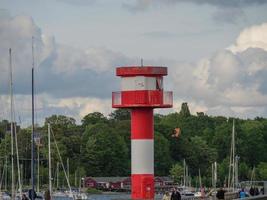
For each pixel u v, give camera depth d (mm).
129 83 191125
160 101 190000
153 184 191500
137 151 191500
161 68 191625
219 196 193500
